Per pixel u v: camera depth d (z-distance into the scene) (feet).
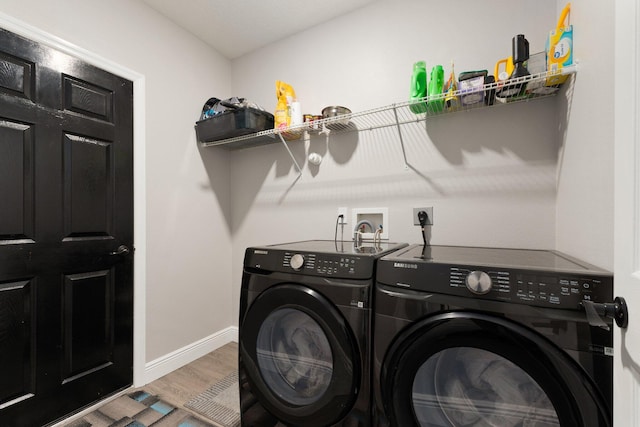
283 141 6.32
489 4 4.76
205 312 7.09
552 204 4.33
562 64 3.49
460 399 2.80
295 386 3.88
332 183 6.31
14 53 4.17
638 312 1.62
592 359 2.21
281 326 4.02
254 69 7.47
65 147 4.73
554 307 2.34
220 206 7.54
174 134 6.42
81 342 4.89
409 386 2.85
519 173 4.56
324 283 3.47
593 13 2.88
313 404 3.48
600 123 2.72
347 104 6.11
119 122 5.43
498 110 4.71
